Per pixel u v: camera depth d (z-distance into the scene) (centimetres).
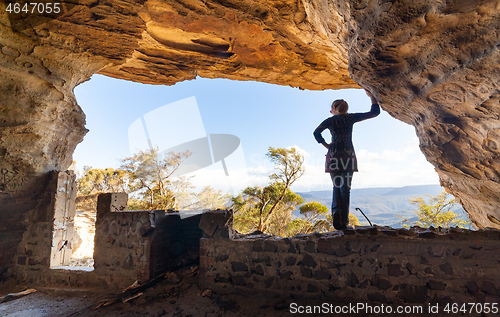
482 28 249
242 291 334
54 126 550
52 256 483
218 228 359
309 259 313
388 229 298
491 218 521
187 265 422
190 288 360
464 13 241
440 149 442
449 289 264
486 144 376
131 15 496
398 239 285
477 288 257
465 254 266
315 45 630
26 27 460
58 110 551
